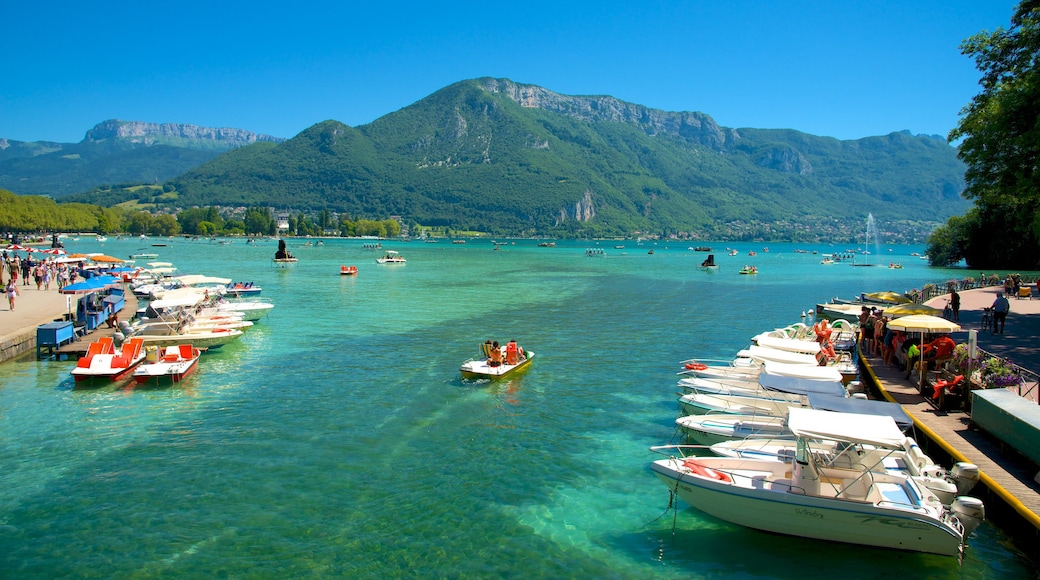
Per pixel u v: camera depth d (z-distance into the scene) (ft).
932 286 174.40
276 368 95.09
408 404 76.43
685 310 170.81
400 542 44.34
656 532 46.57
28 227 586.45
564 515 48.80
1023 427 47.65
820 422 45.29
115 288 164.25
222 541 44.09
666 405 77.25
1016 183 103.91
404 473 55.88
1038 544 42.39
